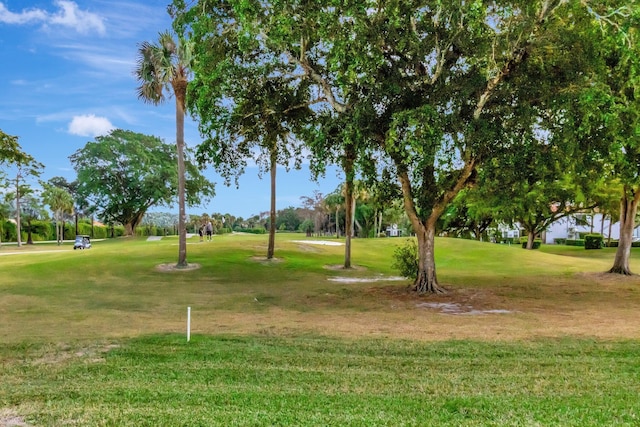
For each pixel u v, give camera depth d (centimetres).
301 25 1208
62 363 748
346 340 915
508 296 1573
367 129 1281
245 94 1475
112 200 5597
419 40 1314
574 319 1170
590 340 909
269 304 1438
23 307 1368
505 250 3497
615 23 1120
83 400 566
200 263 2355
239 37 1206
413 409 530
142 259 2436
